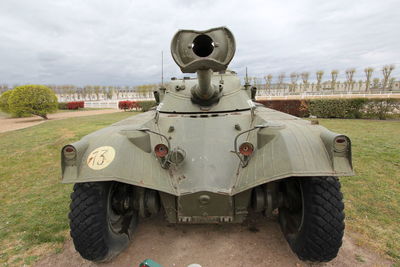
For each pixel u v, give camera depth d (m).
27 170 7.10
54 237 3.78
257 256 3.29
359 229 3.75
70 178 2.67
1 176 6.65
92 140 3.10
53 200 5.11
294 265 3.12
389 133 10.69
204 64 2.97
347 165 2.63
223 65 3.01
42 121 19.81
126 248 3.50
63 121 18.14
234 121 4.05
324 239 2.75
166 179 3.09
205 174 3.13
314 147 2.78
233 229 3.86
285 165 2.70
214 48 3.13
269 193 3.12
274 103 18.30
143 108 26.48
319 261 2.97
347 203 4.54
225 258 3.27
